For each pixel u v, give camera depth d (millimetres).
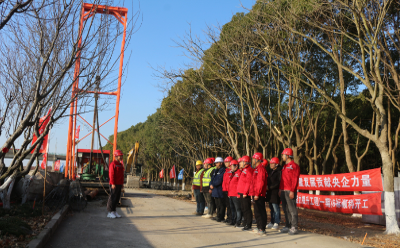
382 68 16359
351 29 15078
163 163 51906
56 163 32438
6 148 5141
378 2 10344
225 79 18359
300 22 14945
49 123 6098
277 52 17156
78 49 5645
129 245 6426
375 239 8531
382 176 11031
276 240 7555
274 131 19250
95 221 9172
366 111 21812
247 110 25047
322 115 23734
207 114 27328
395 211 10562
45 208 9805
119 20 6855
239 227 9281
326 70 18938
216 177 10523
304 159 28875
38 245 5414
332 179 12664
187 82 24750
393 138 20109
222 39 18031
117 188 10219
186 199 21297
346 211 11883
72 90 6566
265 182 8336
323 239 7816
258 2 15992
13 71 6812
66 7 5461
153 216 11000
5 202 8477
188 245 6691
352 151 25172
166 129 33562
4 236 5578
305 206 14141
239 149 30438
